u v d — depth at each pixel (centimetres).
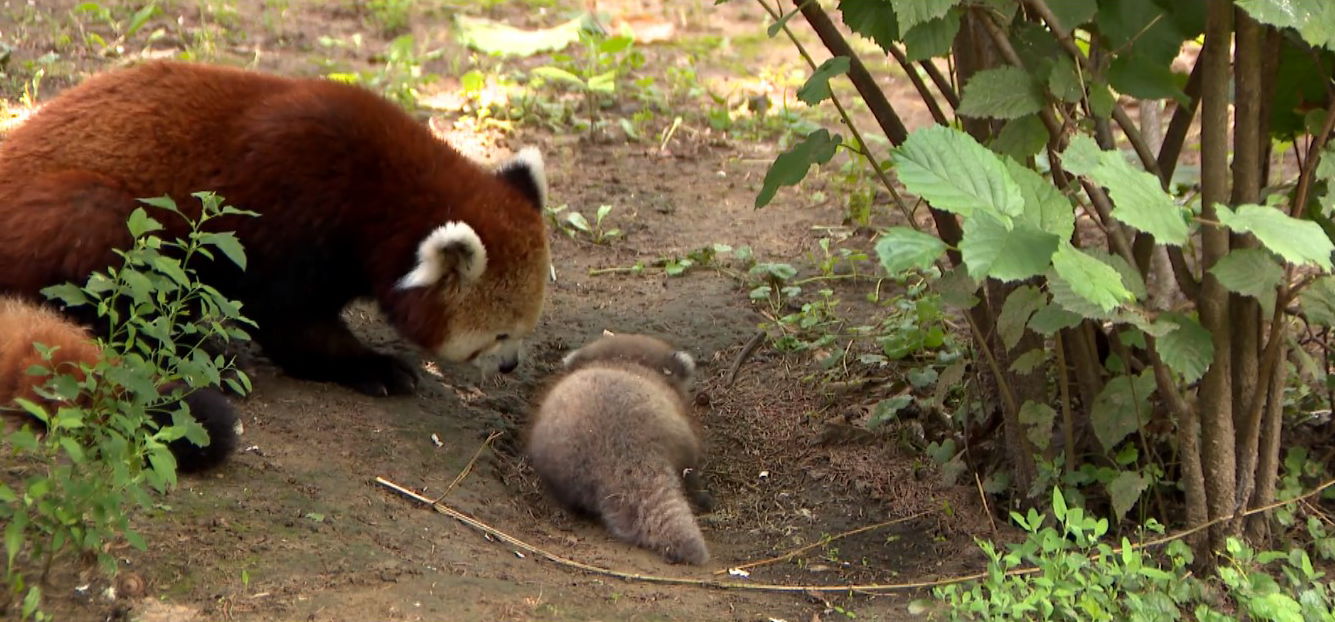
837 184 809
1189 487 400
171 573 360
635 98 945
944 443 491
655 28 1134
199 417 420
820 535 471
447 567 396
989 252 271
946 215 445
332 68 929
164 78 521
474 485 477
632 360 558
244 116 516
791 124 901
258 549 383
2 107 770
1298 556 393
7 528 325
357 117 525
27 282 480
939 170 287
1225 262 352
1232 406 402
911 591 416
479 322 541
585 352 566
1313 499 441
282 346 535
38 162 496
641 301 666
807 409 564
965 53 414
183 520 390
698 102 961
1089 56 423
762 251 722
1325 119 381
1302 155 812
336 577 375
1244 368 397
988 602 369
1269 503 411
